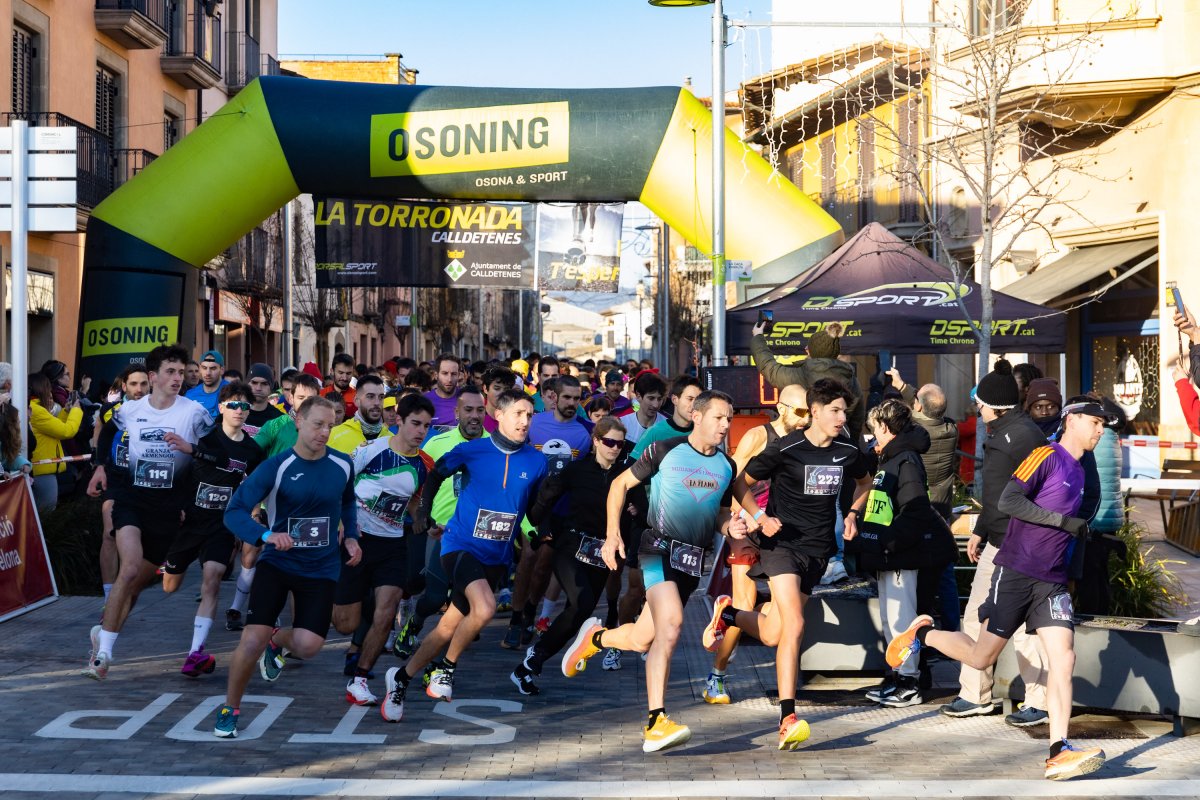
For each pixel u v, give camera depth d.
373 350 64.88
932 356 31.52
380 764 8.28
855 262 17.86
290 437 11.22
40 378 15.56
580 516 10.31
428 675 9.97
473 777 8.02
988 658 8.68
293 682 10.67
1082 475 8.49
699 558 8.87
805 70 30.45
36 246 27.00
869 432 15.33
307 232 49.88
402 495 10.04
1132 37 22.41
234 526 8.69
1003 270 26.69
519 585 12.20
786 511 9.01
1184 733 9.28
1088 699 9.48
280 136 20.88
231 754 8.42
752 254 21.05
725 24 18.73
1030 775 8.14
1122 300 24.06
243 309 39.06
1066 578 8.41
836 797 7.62
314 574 9.03
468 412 11.52
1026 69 22.36
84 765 8.09
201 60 35.38
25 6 26.64
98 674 10.38
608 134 21.06
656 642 8.67
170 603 14.23
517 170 21.19
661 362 61.44
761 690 10.71
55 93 28.09
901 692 10.18
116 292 20.83
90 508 16.05
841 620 10.67
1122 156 23.44
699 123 21.19
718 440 8.80
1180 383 10.91
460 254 22.91
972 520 12.54
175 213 20.86
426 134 20.97
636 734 9.19
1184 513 17.55
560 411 13.37
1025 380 11.18
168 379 10.82
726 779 8.02
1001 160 26.00
